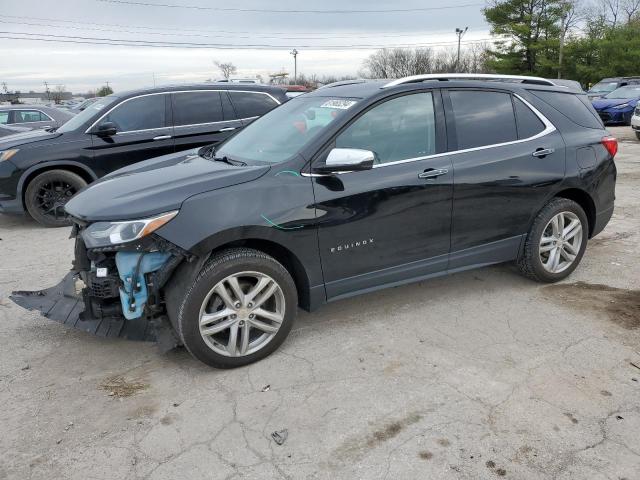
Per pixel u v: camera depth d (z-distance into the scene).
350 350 3.61
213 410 2.99
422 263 3.95
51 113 13.94
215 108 7.75
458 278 4.85
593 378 3.24
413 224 3.80
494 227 4.21
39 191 6.98
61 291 3.81
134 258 3.10
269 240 3.29
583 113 4.76
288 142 3.73
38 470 2.55
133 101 7.34
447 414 2.91
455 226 4.00
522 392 3.10
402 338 3.76
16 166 6.74
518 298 4.40
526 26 39.84
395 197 3.68
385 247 3.74
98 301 3.32
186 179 3.37
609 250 5.58
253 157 3.77
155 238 3.04
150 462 2.60
